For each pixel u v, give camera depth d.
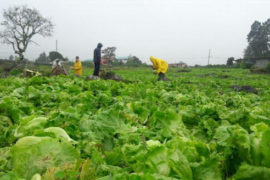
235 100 8.30
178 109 5.91
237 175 1.96
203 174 2.19
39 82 10.77
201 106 5.20
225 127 2.77
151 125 4.19
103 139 3.40
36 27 57.22
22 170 2.16
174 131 3.90
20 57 55.00
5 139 3.37
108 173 2.34
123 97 7.37
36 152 2.24
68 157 2.30
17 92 8.07
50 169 2.09
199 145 2.57
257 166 2.00
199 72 52.78
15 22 54.47
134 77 29.36
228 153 2.39
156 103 7.09
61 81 11.59
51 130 2.95
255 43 107.44
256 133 2.30
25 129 3.36
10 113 4.31
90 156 2.71
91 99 6.05
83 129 3.45
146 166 2.30
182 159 2.19
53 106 6.41
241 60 84.38
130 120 4.15
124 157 2.75
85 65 77.12
